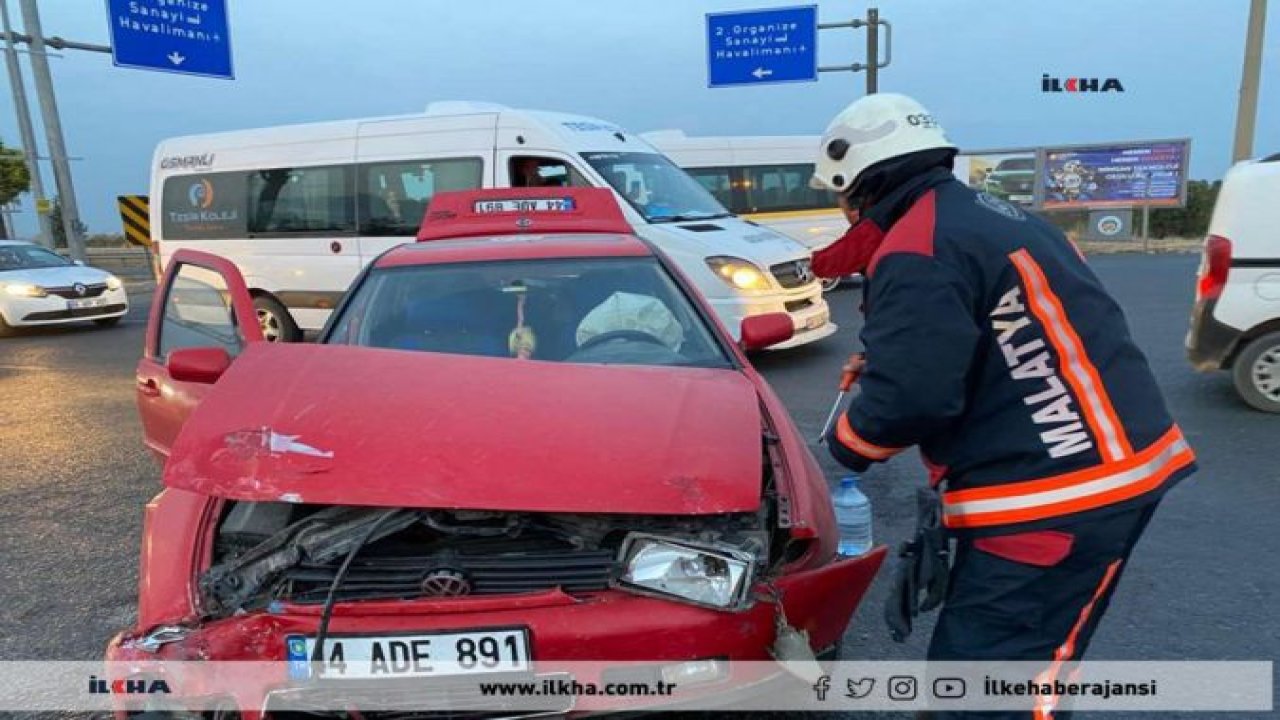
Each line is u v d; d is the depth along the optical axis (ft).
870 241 6.62
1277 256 18.56
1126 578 11.82
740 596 6.95
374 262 12.69
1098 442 5.95
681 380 9.09
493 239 13.66
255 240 33.37
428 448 7.39
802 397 22.54
